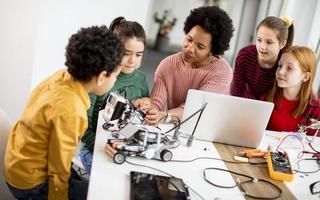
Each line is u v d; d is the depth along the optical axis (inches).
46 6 90.0
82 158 56.1
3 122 50.2
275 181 46.9
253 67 79.7
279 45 73.6
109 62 44.2
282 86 69.9
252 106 53.7
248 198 41.3
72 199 48.8
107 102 54.9
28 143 44.4
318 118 71.4
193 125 55.8
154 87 71.4
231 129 55.9
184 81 69.7
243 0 117.4
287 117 73.0
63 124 42.1
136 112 54.2
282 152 54.2
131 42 60.3
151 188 38.8
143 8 101.2
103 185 39.1
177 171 45.3
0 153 48.9
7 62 89.5
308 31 100.9
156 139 47.6
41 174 45.6
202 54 65.0
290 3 102.0
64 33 93.9
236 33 120.4
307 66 68.2
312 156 57.9
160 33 127.1
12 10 85.2
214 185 43.1
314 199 43.4
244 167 49.7
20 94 92.7
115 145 46.1
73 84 44.9
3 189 49.7
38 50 91.0
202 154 51.9
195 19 63.2
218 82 67.3
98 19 97.0
